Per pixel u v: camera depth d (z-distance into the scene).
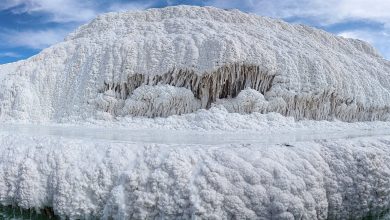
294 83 14.68
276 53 15.49
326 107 15.33
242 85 14.70
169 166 5.84
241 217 5.54
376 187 6.62
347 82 16.19
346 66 17.69
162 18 18.97
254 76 14.71
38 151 6.77
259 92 14.23
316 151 6.60
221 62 13.98
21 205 6.38
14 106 14.75
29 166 6.52
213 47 14.41
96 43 16.69
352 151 6.76
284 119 13.79
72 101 14.77
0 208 6.59
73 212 6.01
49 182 6.36
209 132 11.44
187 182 5.73
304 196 5.80
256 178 5.74
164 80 14.43
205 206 5.49
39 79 15.73
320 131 12.44
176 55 14.55
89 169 6.20
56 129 11.23
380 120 17.59
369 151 6.79
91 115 14.12
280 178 5.79
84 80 14.98
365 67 19.31
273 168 5.89
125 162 6.21
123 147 6.54
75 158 6.48
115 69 14.65
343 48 21.31
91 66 15.23
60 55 16.91
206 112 13.39
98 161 6.32
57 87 15.62
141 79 14.66
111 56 15.04
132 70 14.49
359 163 6.63
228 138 9.34
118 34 17.59
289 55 15.62
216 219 5.47
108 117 13.87
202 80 14.26
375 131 12.83
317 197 5.93
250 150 6.23
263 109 14.02
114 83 14.48
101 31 18.38
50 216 6.36
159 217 5.66
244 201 5.62
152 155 6.20
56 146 6.73
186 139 8.88
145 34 16.88
